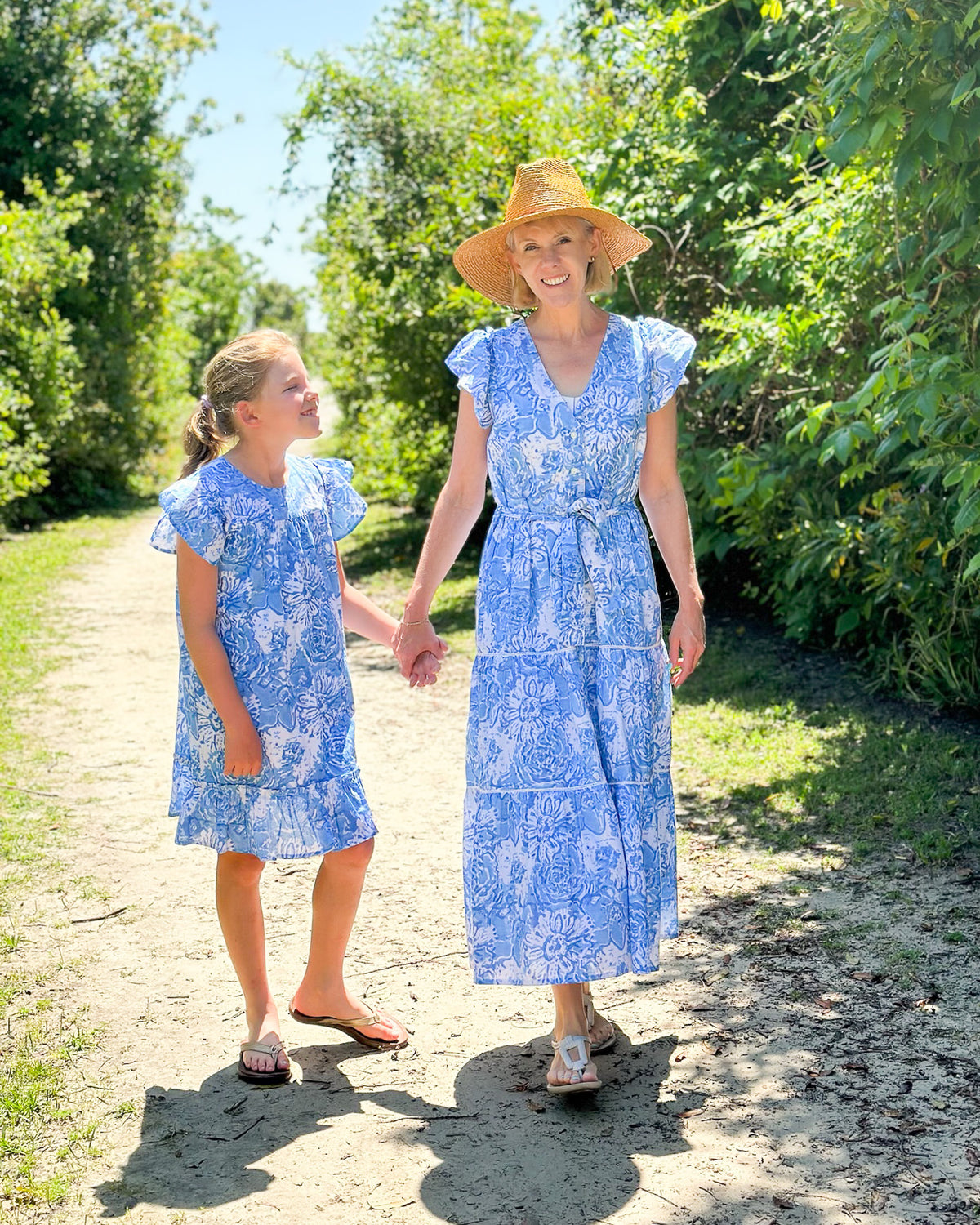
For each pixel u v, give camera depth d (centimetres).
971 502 447
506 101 1127
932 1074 280
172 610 1077
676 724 602
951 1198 234
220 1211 246
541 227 280
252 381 286
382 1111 282
